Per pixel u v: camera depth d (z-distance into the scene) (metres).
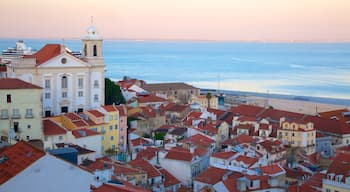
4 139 109.00
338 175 117.25
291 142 173.00
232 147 157.88
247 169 125.38
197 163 140.00
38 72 178.38
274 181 116.50
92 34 192.75
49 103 181.50
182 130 179.25
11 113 129.50
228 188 110.19
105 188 62.84
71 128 151.75
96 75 193.00
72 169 56.31
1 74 192.75
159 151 143.75
